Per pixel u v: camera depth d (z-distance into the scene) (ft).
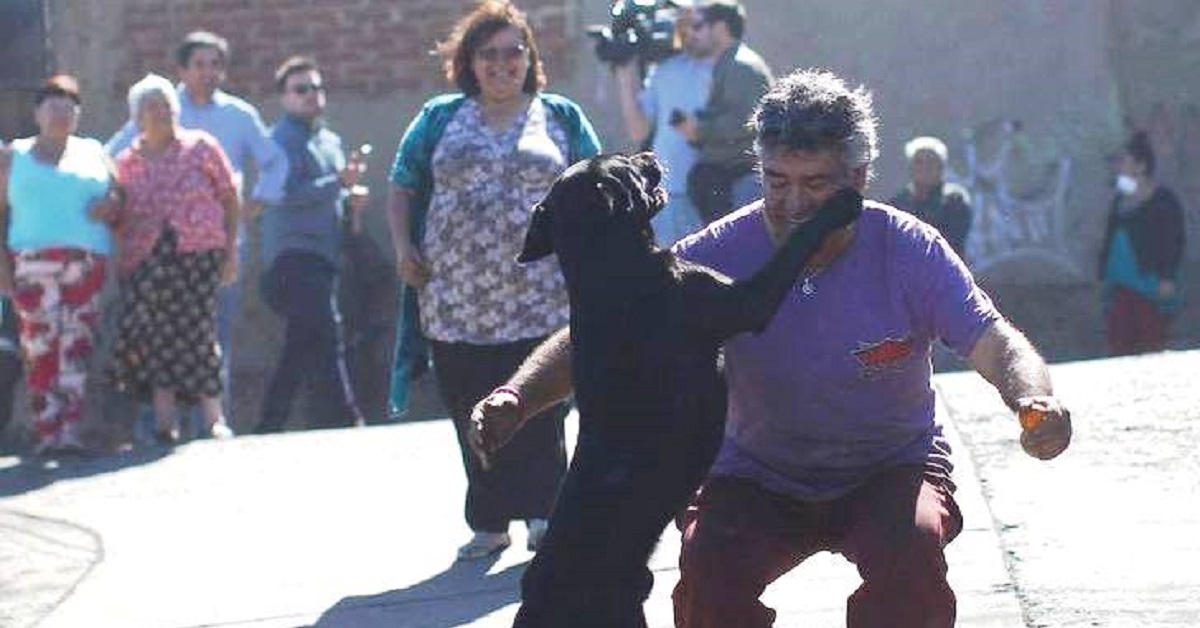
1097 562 25.12
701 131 43.50
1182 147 55.83
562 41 56.24
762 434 18.33
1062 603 23.66
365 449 37.99
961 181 56.44
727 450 18.57
